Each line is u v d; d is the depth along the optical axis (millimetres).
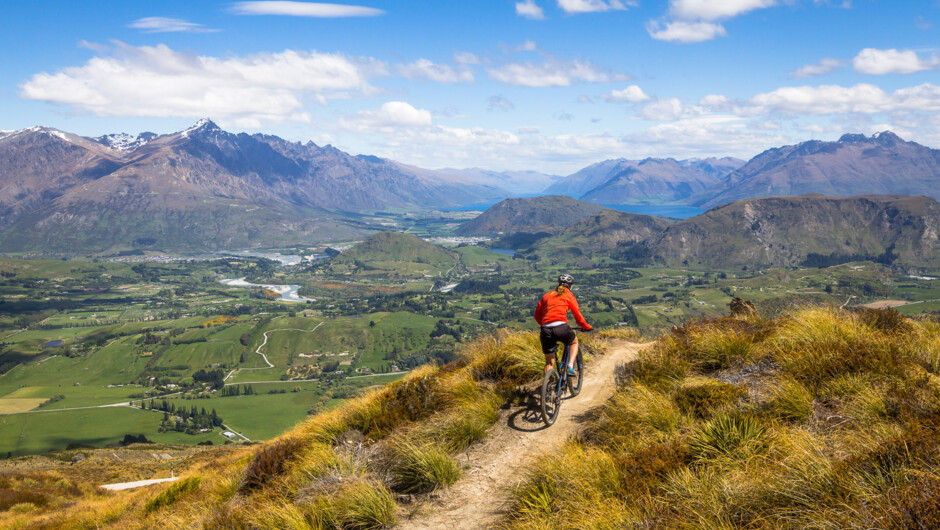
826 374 6699
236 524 7344
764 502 4352
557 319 8008
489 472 6770
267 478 9688
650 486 5133
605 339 13781
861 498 3906
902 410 5273
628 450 6176
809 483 4301
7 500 27469
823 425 5633
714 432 5742
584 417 7926
